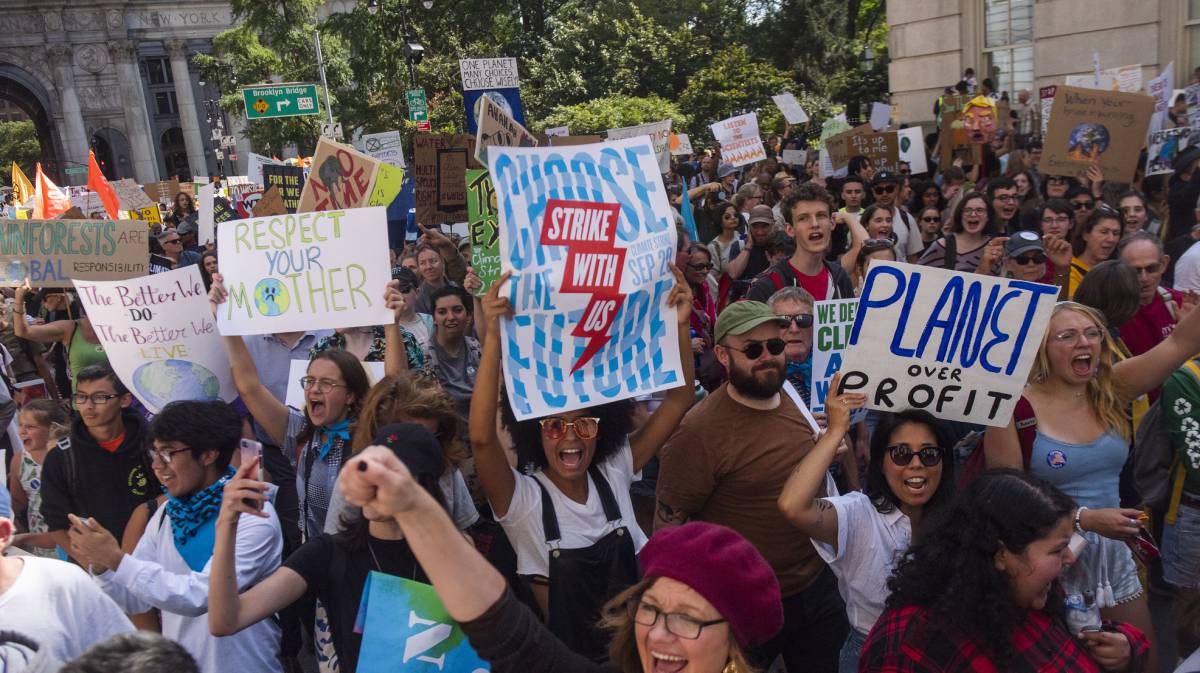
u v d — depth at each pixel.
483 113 5.06
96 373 4.32
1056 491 2.54
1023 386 3.39
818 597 3.83
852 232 7.05
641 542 3.56
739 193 10.67
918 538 2.70
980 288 3.34
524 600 3.39
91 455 4.40
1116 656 2.70
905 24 19.47
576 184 3.54
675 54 38.09
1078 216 7.29
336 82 34.19
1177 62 15.11
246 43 35.72
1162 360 3.73
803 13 38.81
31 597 2.62
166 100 70.88
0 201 39.25
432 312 7.05
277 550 3.44
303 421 4.67
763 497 3.75
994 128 13.12
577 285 3.48
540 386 3.39
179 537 3.38
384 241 4.64
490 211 5.78
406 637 2.66
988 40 18.17
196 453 3.39
